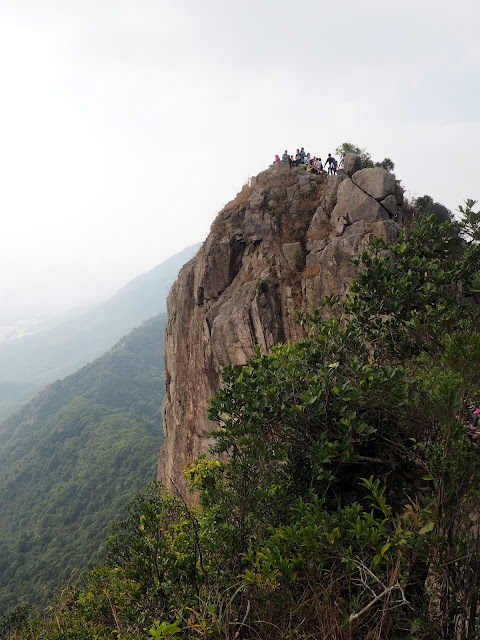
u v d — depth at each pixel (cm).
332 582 303
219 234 2428
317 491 474
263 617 317
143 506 458
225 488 462
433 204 1908
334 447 434
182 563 388
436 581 275
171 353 2862
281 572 304
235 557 394
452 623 259
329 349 577
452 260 612
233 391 525
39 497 10912
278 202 2312
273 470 481
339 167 2283
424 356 492
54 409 18488
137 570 407
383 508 301
